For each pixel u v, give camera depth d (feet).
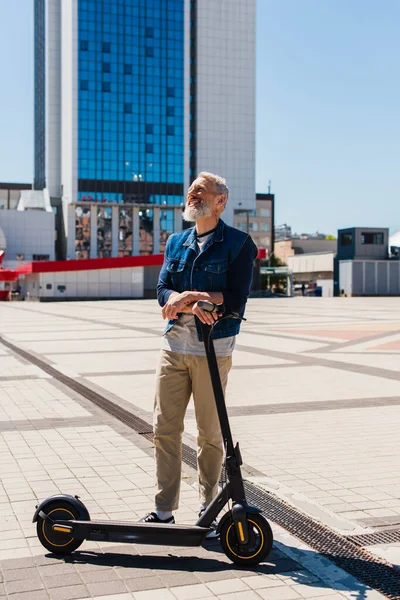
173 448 11.98
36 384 30.30
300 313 95.35
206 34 277.03
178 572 10.55
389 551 11.35
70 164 253.65
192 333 11.64
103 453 18.01
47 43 279.49
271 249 383.24
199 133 276.41
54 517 11.35
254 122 282.36
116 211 260.21
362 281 219.82
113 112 255.09
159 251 264.72
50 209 245.04
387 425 21.56
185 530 10.71
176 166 263.08
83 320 79.66
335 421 22.17
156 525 10.85
